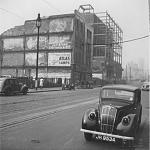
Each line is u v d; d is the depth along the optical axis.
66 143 6.92
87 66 68.38
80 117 11.57
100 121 7.04
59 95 27.22
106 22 68.06
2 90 23.58
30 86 39.66
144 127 9.70
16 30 62.59
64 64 58.09
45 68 59.53
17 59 62.09
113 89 7.98
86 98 23.91
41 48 60.25
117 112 6.98
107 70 73.25
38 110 13.66
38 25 33.25
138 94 8.23
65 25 58.50
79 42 61.59
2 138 7.12
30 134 7.77
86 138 7.29
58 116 11.77
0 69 62.91
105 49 71.62
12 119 10.30
